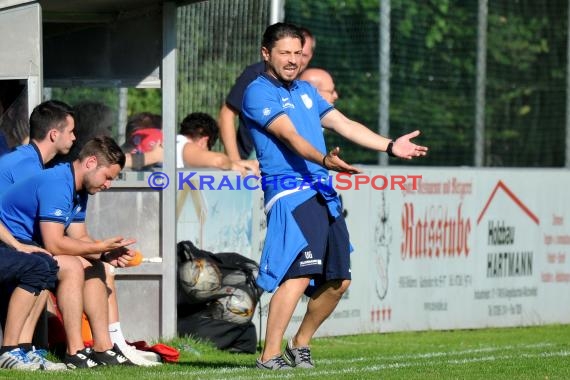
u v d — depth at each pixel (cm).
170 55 3153
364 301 4038
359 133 2592
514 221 4534
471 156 4928
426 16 4806
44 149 2688
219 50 4106
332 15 4519
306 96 2578
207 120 3772
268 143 2512
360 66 4553
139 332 3145
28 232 2625
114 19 3216
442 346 3641
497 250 4475
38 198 2594
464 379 2367
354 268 3997
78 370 2533
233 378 2344
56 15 3192
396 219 4138
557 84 5109
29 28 2825
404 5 4741
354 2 4541
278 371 2475
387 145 2561
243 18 4128
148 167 3528
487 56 5081
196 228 3531
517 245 4547
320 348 3531
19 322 2522
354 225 4000
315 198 2503
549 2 5169
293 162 2505
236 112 3722
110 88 3391
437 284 4281
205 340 3228
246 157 3850
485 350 3359
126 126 3600
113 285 2766
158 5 3166
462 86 4900
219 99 4116
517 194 4538
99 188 2661
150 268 3128
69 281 2617
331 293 2566
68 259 2614
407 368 2595
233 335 3253
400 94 4731
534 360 2847
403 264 4169
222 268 3325
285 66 2530
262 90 2514
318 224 2488
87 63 3241
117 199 3164
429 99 4819
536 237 4612
